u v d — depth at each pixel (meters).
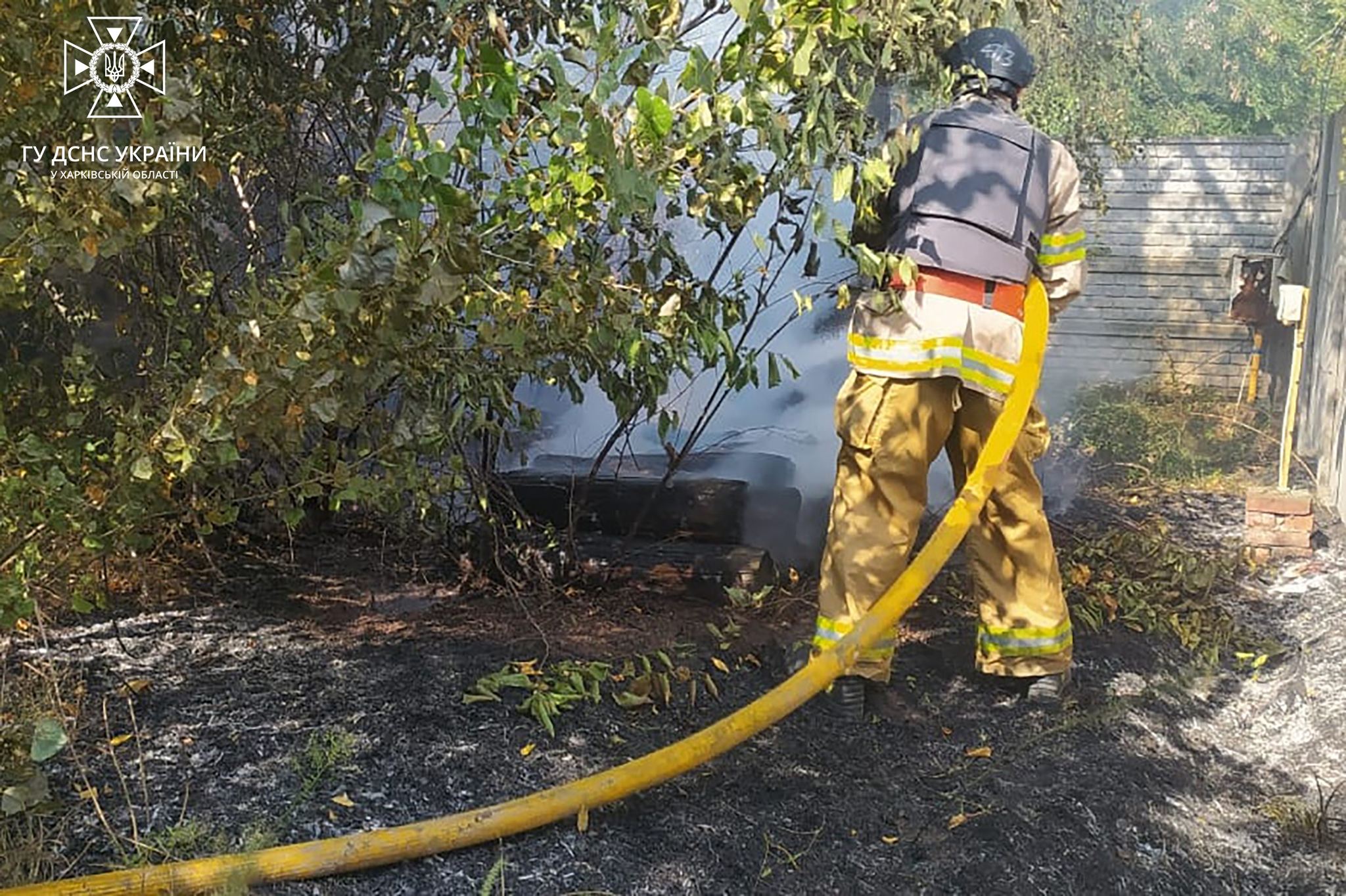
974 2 4.19
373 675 3.89
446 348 3.46
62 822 2.93
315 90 4.22
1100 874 3.45
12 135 2.88
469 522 4.98
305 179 4.45
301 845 2.87
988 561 4.33
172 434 2.92
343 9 4.20
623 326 3.38
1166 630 5.26
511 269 3.42
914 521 4.07
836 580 4.05
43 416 3.47
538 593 4.74
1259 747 4.53
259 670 3.88
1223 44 13.16
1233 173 11.22
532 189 3.17
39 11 2.72
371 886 2.88
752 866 3.21
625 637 4.37
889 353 4.00
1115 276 11.51
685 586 4.75
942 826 3.51
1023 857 3.44
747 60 3.26
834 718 4.01
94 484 3.14
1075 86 7.88
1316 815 3.97
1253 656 5.19
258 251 4.28
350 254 2.75
